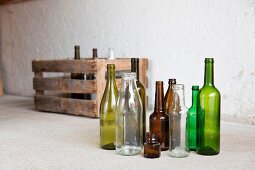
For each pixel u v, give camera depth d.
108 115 1.62
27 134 1.99
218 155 1.50
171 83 1.55
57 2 3.59
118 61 2.60
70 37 3.50
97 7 3.21
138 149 1.54
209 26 2.48
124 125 1.53
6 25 4.21
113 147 1.62
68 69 2.59
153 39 2.81
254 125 2.29
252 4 2.26
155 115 1.55
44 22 3.76
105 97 1.62
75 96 2.92
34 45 3.91
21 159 1.48
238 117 2.38
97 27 3.23
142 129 1.56
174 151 1.50
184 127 1.50
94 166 1.36
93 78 2.72
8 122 2.38
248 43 2.29
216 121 1.50
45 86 2.77
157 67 2.81
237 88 2.37
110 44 3.13
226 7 2.38
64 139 1.85
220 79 2.45
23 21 4.00
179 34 2.65
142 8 2.87
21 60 4.09
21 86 4.12
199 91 1.50
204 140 1.51
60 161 1.44
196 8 2.54
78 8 3.39
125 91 1.52
